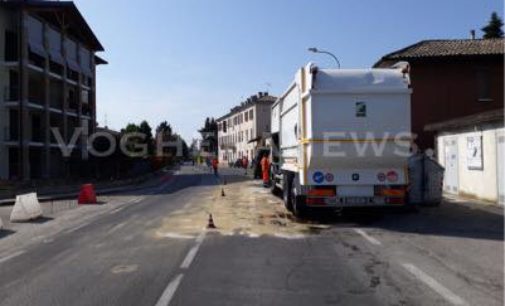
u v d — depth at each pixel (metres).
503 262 9.26
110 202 24.73
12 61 41.88
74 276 8.67
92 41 56.09
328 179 14.34
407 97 14.05
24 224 16.41
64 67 48.59
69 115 50.28
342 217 15.91
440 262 9.29
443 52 32.94
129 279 8.32
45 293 7.62
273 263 9.34
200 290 7.56
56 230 14.85
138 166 51.44
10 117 42.53
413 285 7.68
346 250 10.56
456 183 22.44
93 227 15.16
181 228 14.04
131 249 11.06
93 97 57.19
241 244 11.37
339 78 14.04
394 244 11.20
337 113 14.04
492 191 19.12
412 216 15.94
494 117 17.78
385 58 33.28
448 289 7.43
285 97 19.14
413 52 33.25
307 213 15.73
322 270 8.75
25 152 41.72
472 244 11.10
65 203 24.92
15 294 7.62
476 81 33.31
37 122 46.62
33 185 34.75
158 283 8.02
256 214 16.95
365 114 14.05
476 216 15.66
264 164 31.52
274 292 7.40
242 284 7.87
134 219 16.77
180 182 43.78
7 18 41.91
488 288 7.48
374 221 14.99
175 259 9.84
